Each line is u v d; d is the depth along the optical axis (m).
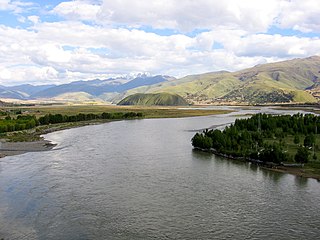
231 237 41.25
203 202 52.62
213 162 80.56
